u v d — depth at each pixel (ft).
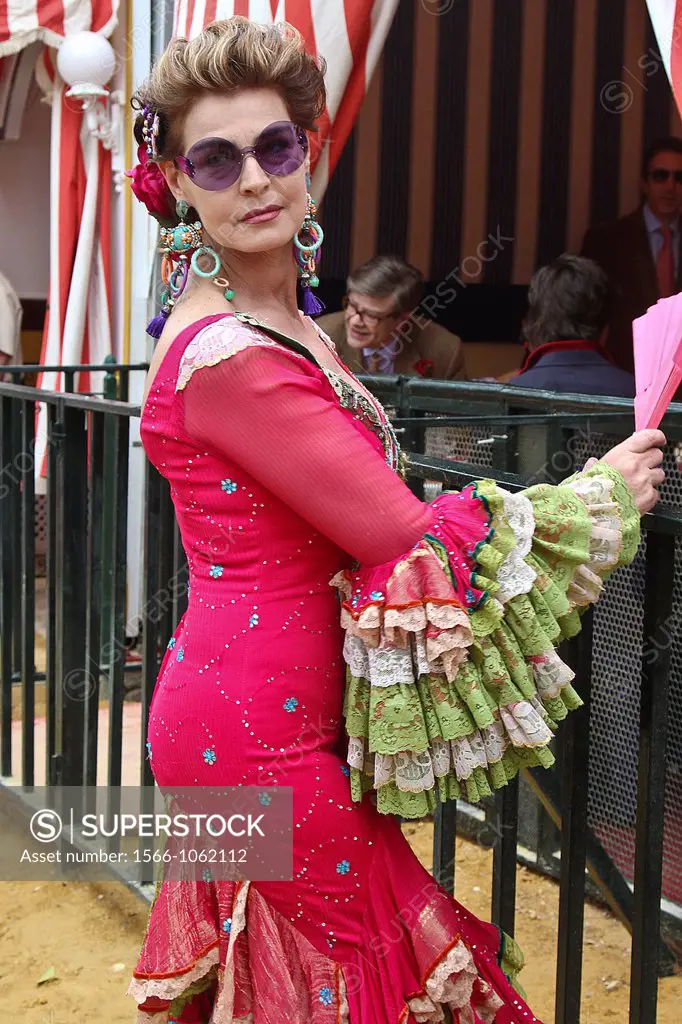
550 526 4.99
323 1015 5.15
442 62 21.70
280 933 5.32
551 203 22.95
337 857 5.25
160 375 5.22
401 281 14.08
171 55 5.14
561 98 22.52
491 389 10.37
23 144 22.30
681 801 9.09
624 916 9.48
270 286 5.43
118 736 11.02
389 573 4.91
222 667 5.25
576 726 6.34
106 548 16.19
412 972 5.22
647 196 19.93
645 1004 6.14
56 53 17.03
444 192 22.25
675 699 9.01
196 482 5.20
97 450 11.04
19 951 10.08
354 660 5.07
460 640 4.77
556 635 5.04
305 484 4.90
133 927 10.48
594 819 9.99
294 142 5.10
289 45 5.14
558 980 6.52
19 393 11.92
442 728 4.92
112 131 17.17
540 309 12.66
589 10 22.26
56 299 17.80
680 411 8.71
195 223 5.40
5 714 12.96
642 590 9.30
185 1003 5.73
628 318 20.03
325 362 5.52
